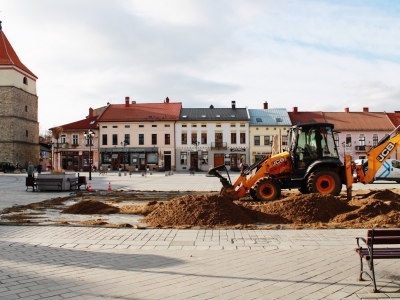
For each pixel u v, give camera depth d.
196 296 4.83
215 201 10.75
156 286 5.22
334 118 64.56
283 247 7.58
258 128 61.66
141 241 8.22
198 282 5.39
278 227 9.63
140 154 62.16
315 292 4.97
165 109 65.25
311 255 6.93
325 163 14.27
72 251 7.39
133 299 4.73
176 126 62.16
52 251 7.39
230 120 61.72
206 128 61.94
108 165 62.09
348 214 10.38
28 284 5.31
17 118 59.09
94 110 70.31
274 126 61.50
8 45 61.53
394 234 5.10
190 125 62.03
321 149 14.62
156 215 10.77
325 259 6.63
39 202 15.88
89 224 10.16
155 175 46.12
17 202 15.98
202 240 8.27
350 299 4.72
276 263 6.40
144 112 64.25
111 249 7.55
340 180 14.22
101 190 22.62
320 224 9.95
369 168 14.69
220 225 9.93
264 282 5.38
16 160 58.28
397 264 6.22
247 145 61.50
